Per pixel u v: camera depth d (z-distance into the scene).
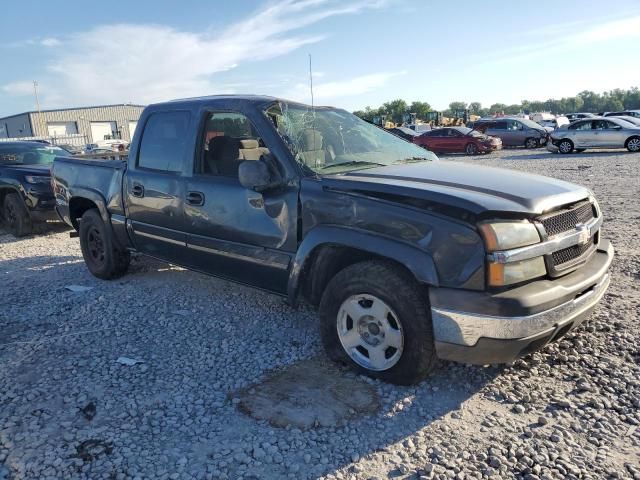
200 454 2.86
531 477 2.59
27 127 60.25
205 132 4.53
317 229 3.62
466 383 3.50
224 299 5.30
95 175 5.85
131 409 3.31
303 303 5.07
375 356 3.51
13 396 3.48
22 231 9.22
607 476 2.59
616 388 3.35
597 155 20.38
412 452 2.83
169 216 4.81
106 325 4.71
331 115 4.70
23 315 5.00
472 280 3.01
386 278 3.29
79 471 2.73
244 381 3.63
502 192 3.29
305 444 2.92
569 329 3.39
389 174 3.74
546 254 3.16
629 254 6.06
